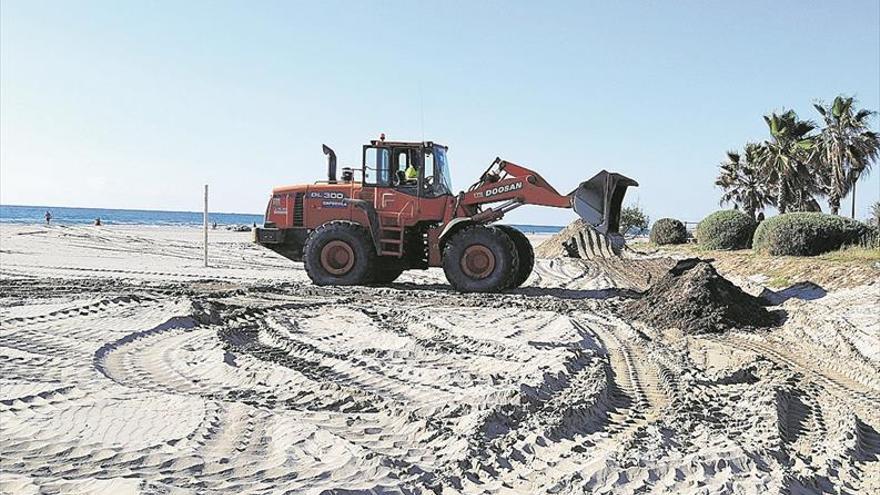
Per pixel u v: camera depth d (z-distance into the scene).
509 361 7.75
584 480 4.46
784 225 18.25
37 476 4.32
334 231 15.37
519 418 5.77
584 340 9.23
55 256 22.56
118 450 4.77
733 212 24.52
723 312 10.89
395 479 4.39
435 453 4.97
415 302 12.98
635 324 11.15
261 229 16.25
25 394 6.02
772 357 8.83
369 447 5.04
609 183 14.31
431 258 15.12
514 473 4.63
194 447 4.82
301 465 4.55
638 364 8.20
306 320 10.48
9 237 29.16
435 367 7.40
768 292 14.21
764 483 4.45
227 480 4.30
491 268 14.42
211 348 8.07
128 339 8.63
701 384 7.19
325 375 7.09
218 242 33.88
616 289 16.06
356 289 14.72
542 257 28.41
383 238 15.22
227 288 14.46
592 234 28.05
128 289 13.52
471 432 5.31
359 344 8.78
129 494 3.91
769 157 35.44
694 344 9.62
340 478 4.36
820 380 7.67
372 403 5.98
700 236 24.97
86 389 6.25
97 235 32.91
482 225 14.78
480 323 10.48
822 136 31.53
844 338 9.54
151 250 27.08
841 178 30.61
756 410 6.22
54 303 11.07
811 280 14.52
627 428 5.71
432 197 15.12
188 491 4.05
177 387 6.60
